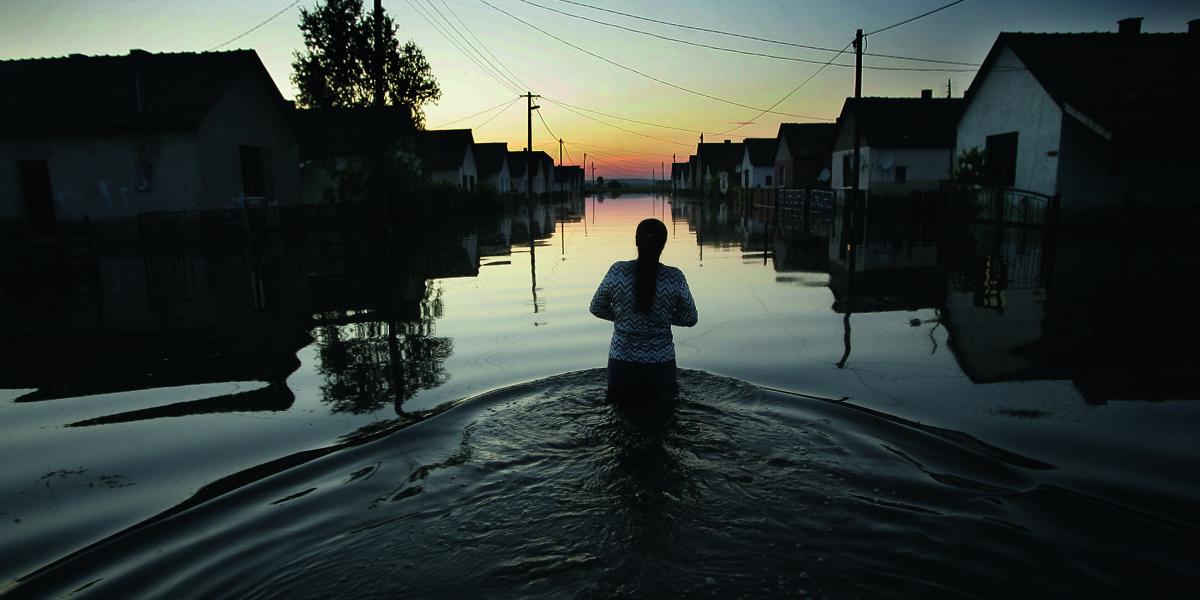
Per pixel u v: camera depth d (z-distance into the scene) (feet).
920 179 93.30
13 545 9.14
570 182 289.94
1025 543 8.39
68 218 56.54
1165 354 18.43
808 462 10.73
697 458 10.81
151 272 41.50
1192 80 57.77
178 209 56.44
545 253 50.98
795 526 8.80
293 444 12.64
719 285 33.12
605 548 8.32
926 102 99.60
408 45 72.74
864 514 9.11
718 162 203.92
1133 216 50.72
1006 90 63.31
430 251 52.49
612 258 47.11
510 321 24.98
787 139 129.70
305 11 70.54
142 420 14.64
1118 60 60.08
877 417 12.89
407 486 10.23
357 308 28.37
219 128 59.21
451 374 17.56
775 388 15.46
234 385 17.29
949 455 11.19
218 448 12.63
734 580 7.64
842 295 29.68
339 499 9.93
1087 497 9.66
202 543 8.82
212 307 29.30
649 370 13.52
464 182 136.26
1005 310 25.31
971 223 65.72
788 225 80.53
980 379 16.26
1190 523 8.90
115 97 57.82
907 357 18.56
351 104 72.59
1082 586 7.50
